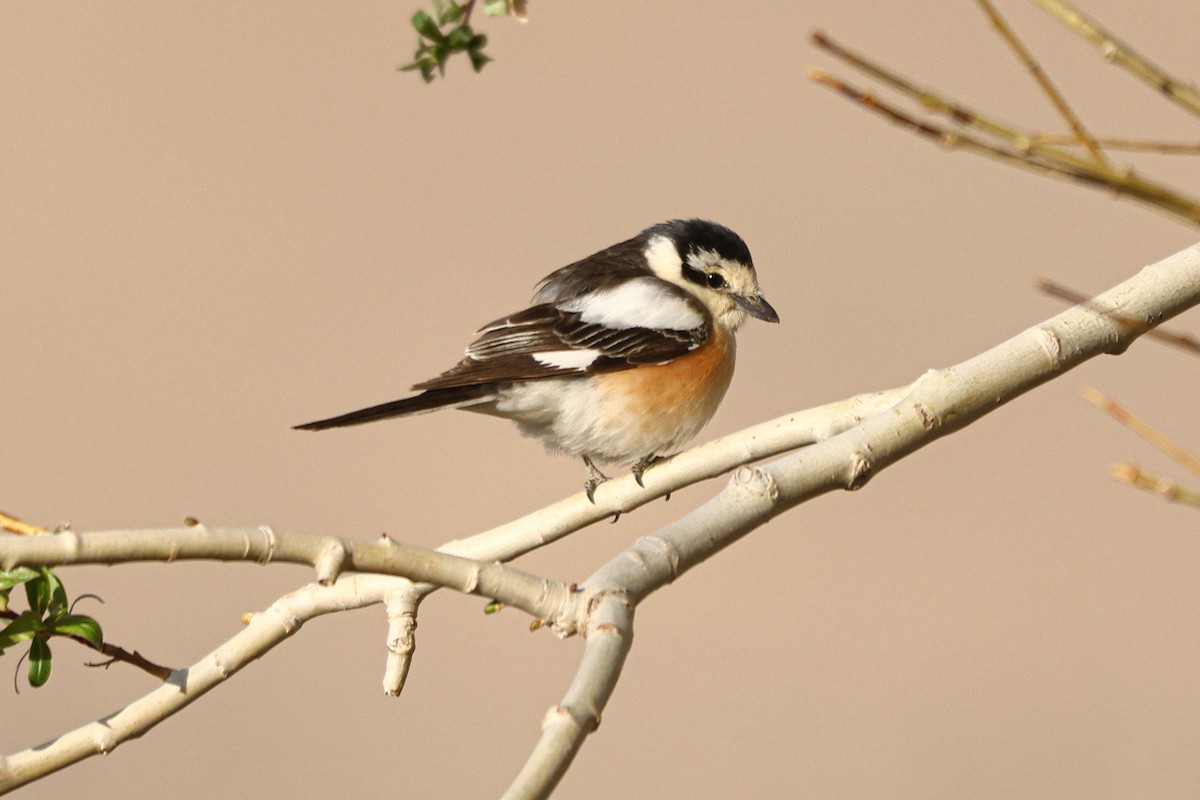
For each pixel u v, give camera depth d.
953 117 3.81
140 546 5.41
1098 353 7.46
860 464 6.82
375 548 5.75
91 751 6.78
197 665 6.99
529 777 5.05
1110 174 3.79
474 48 7.23
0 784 6.61
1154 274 7.57
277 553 5.60
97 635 6.76
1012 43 3.99
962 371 7.23
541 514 8.42
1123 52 3.91
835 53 3.81
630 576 6.02
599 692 5.43
